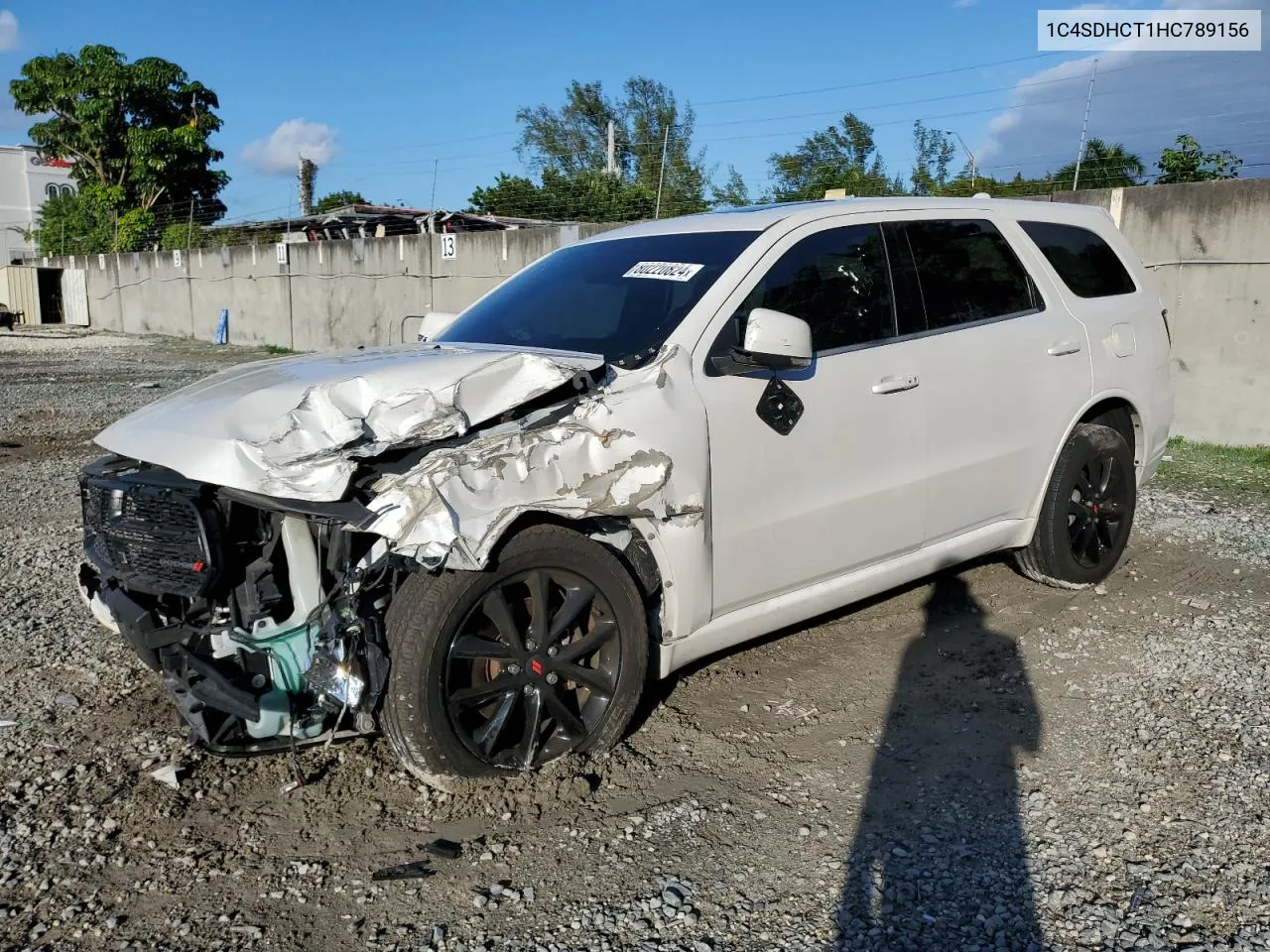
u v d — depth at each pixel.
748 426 3.66
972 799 3.33
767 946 2.65
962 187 14.49
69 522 6.94
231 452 3.05
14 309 37.97
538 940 2.68
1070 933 2.66
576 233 15.67
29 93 41.72
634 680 3.54
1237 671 4.24
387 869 3.00
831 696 4.12
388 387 3.17
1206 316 9.52
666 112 31.61
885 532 4.18
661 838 3.14
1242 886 2.83
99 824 3.24
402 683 3.07
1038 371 4.70
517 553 3.18
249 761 3.62
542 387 3.23
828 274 4.07
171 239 37.44
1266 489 7.70
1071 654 4.47
